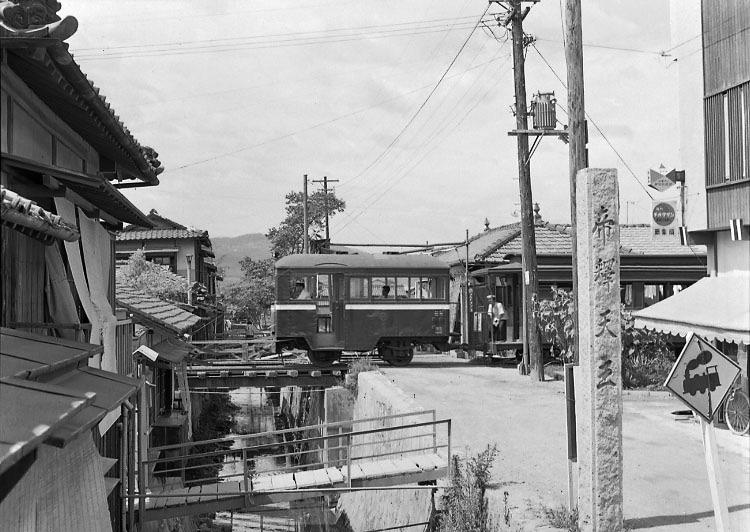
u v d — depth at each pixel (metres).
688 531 8.61
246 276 57.12
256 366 25.19
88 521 6.08
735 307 11.48
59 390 4.70
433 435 12.66
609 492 8.44
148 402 17.05
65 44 5.54
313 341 25.30
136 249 44.03
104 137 8.15
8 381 4.63
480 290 28.44
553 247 27.92
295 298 25.33
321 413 25.23
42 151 7.14
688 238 13.52
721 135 12.66
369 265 25.62
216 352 25.28
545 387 20.61
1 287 6.11
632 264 26.28
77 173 6.59
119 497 10.03
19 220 4.99
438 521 10.85
